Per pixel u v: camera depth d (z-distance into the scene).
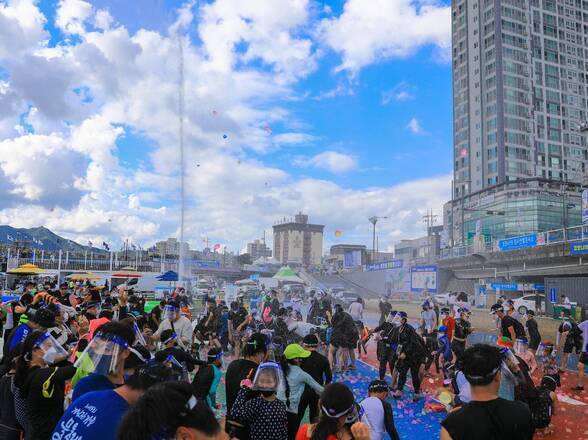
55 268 56.56
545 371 7.95
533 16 95.38
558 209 72.31
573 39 98.50
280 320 12.28
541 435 6.84
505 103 89.69
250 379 4.36
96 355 2.85
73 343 6.26
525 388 6.41
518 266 41.72
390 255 102.56
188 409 1.72
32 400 3.33
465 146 97.44
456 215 91.50
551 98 93.44
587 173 49.25
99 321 6.12
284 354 4.98
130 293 14.23
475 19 98.06
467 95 98.50
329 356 11.42
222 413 7.29
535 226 70.75
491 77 92.19
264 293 28.05
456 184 98.94
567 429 7.09
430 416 7.78
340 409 3.03
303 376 4.91
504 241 42.41
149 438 1.67
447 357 10.87
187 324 7.65
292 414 4.79
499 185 79.00
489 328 22.52
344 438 3.05
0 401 3.76
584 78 98.25
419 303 40.72
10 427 3.66
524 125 90.06
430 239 81.00
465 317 11.15
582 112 96.12
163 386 1.78
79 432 2.16
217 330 13.20
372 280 54.19
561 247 34.56
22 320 7.33
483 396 2.55
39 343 3.57
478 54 96.12
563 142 92.69
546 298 30.05
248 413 3.75
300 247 184.12
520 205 72.88
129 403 2.28
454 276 54.19
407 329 9.01
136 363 3.03
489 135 91.12
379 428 4.30
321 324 15.34
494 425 2.40
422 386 9.88
